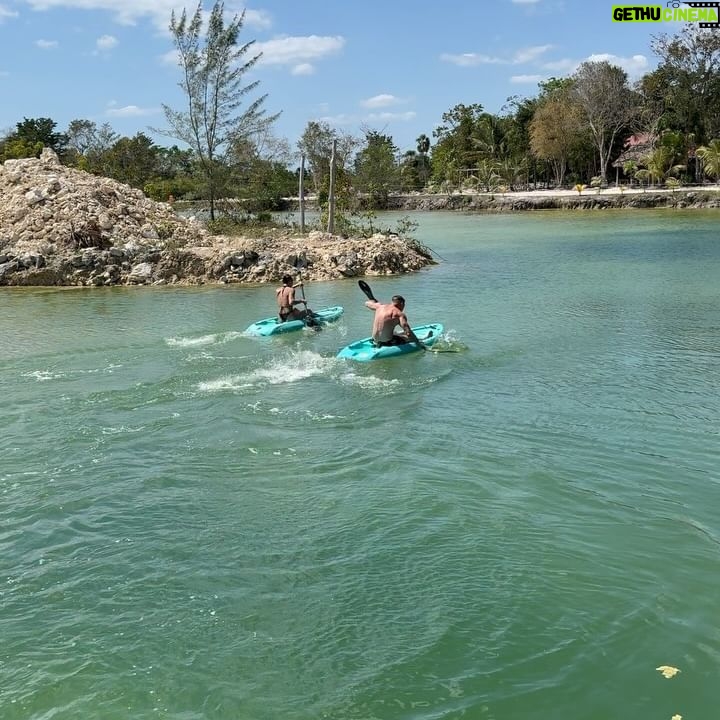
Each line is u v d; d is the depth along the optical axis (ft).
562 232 135.03
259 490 25.71
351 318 55.77
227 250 78.89
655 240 113.70
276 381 38.68
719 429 30.96
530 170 280.10
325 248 84.38
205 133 121.08
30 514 23.98
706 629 17.42
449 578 19.90
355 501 24.70
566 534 22.27
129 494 25.45
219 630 17.80
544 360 42.55
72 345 47.24
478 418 32.86
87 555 21.38
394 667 16.37
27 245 78.33
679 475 26.53
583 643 17.02
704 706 15.01
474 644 17.10
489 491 25.36
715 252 95.66
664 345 45.68
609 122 232.94
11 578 20.16
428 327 49.24
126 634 17.66
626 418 32.53
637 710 14.93
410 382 38.40
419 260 88.43
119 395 36.24
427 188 297.94
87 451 29.27
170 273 76.79
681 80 216.74
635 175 223.92
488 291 68.74
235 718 14.92
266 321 52.03
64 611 18.63
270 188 138.82
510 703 15.19
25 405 34.71
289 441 30.32
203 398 35.83
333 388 37.47
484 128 285.23
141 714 15.03
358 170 238.68
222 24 115.24
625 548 21.35
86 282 75.00
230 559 21.12
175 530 22.86
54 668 16.43
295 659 16.70
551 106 239.71
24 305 63.87
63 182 88.17
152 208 94.79
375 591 19.36
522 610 18.35
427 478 26.48
